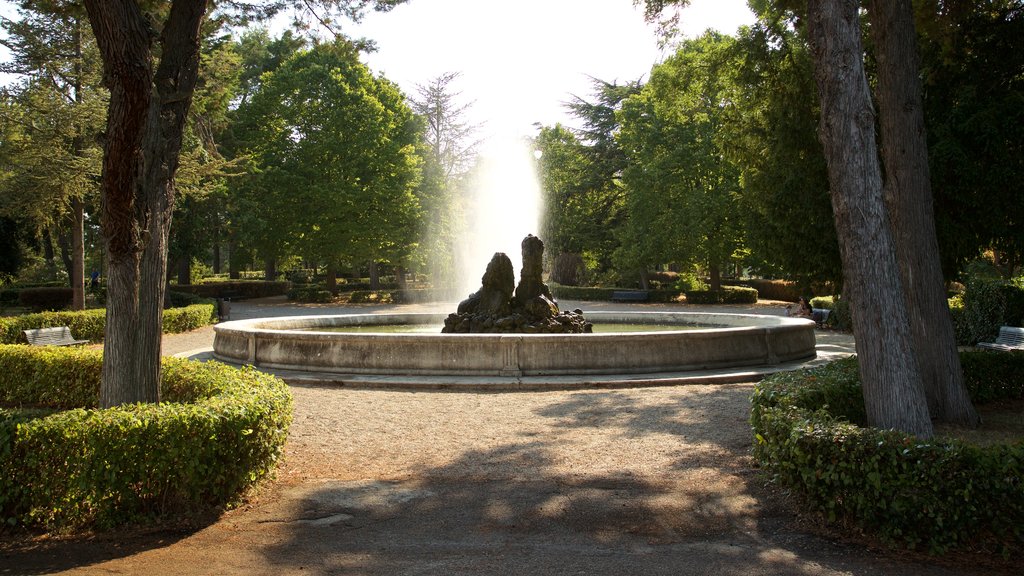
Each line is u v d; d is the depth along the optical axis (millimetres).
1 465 4586
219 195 32062
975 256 10133
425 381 10273
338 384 10461
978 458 4246
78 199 21078
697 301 35875
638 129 35812
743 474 5969
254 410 5355
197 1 6633
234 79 24766
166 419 4797
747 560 4191
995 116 8805
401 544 4469
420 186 39938
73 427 4629
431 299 38062
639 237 36469
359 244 36594
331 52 10852
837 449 4645
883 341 5664
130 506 4738
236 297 40000
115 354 5930
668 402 9102
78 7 8039
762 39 12016
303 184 36625
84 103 19266
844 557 4234
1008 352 9320
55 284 41188
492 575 3973
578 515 4996
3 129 18750
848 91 5703
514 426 7793
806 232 10945
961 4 9242
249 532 4680
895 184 7613
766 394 6188
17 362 9664
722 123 15336
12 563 4117
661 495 5434
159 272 6230
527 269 13797
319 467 6254
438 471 6105
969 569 4039
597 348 10836
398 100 40875
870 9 7664
